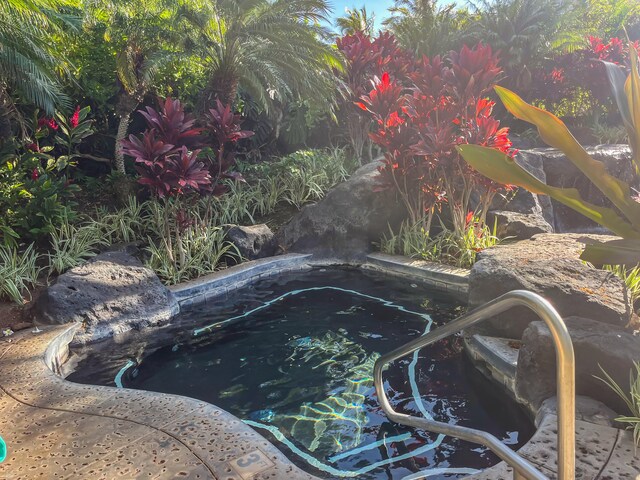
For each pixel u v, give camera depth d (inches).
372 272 261.3
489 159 64.9
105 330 189.5
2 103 288.2
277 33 344.8
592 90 504.1
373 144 414.6
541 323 125.8
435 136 246.5
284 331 185.0
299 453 111.0
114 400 127.2
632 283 155.6
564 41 604.1
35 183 270.8
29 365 150.8
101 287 204.7
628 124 67.3
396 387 141.1
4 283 209.0
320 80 366.0
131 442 106.9
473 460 107.2
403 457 109.0
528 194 288.4
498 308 60.3
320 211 295.1
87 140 378.9
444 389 139.5
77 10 356.5
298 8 356.2
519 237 258.7
